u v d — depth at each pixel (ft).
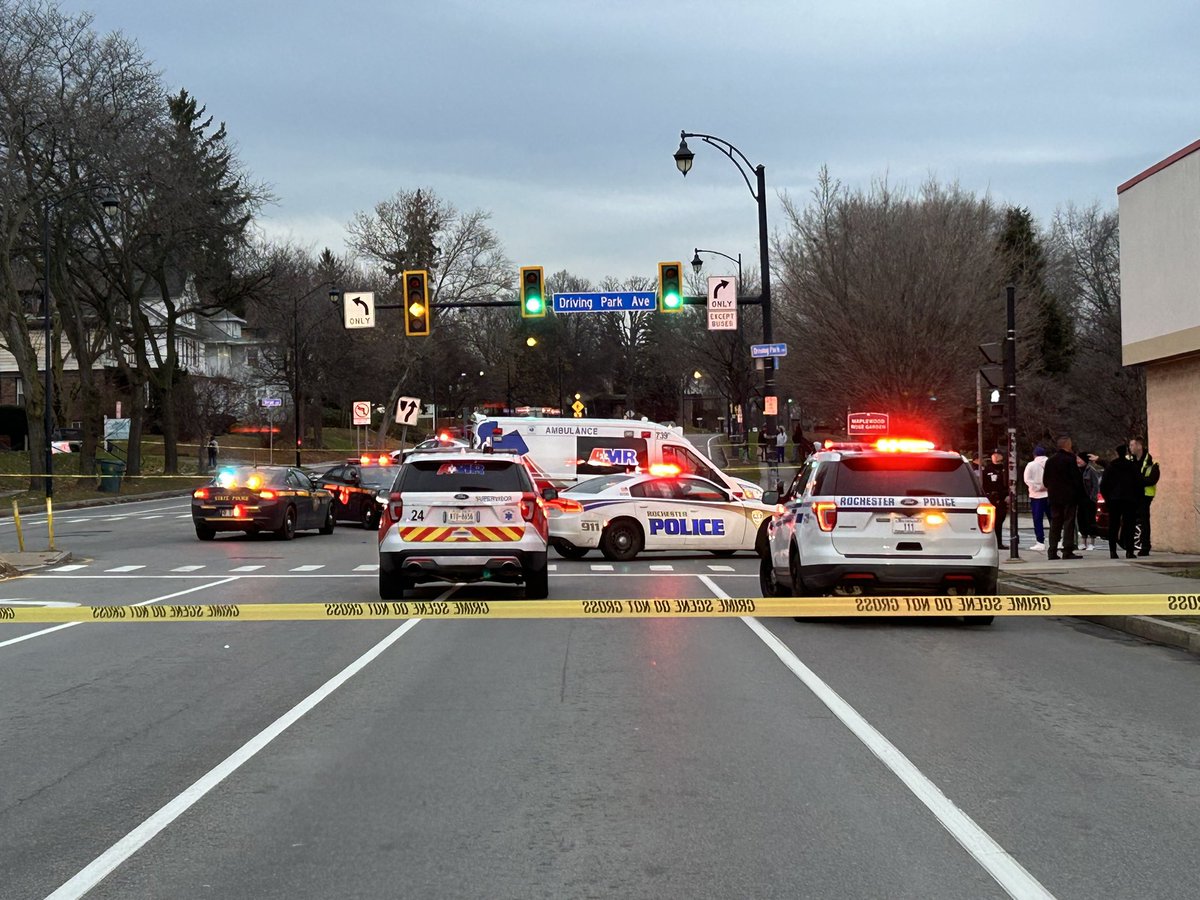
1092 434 196.85
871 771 22.34
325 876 16.85
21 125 132.36
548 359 430.20
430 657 35.60
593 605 41.32
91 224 165.58
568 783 21.54
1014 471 61.41
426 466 48.34
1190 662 35.09
